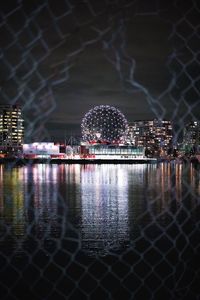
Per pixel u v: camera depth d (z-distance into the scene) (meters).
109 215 16.02
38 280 7.41
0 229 12.59
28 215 16.02
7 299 6.47
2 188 31.08
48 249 9.78
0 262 8.55
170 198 21.72
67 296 6.61
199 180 35.94
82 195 25.41
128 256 8.98
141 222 13.78
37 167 86.75
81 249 9.84
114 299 6.42
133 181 40.50
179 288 6.27
